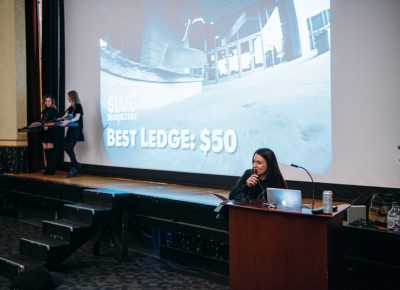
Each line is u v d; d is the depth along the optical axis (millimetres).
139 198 5496
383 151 4449
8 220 7977
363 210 3742
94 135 7844
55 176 7738
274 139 5340
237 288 3189
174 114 6531
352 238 3688
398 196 3652
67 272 4895
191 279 4703
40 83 8742
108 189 5852
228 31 5809
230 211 3232
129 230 6043
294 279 2934
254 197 3678
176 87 6500
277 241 3000
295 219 2924
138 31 7059
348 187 4695
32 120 8617
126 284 4508
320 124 4910
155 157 6828
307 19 4984
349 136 4684
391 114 4387
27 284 1999
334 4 4746
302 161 5070
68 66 8328
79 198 6480
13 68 8508
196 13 6207
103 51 7641
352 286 3762
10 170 8492
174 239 5492
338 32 4727
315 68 4934
